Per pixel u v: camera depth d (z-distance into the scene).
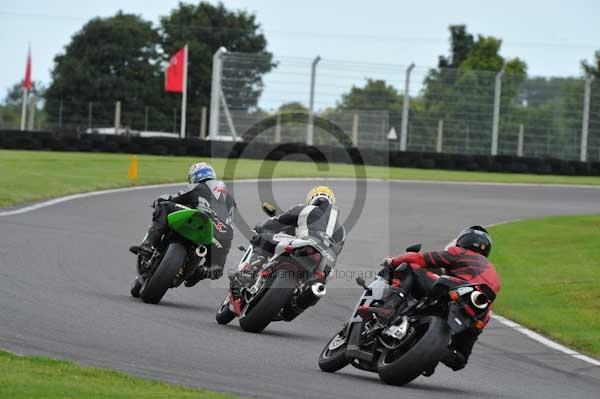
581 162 150.62
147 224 72.50
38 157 125.56
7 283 42.66
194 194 42.12
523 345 40.56
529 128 156.00
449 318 29.59
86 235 63.34
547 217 92.12
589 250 70.06
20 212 73.31
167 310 40.69
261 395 26.44
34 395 22.89
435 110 154.50
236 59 153.38
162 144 143.75
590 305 50.28
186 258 41.84
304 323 41.59
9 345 30.08
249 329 37.38
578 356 39.06
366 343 30.73
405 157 147.50
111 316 37.44
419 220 87.75
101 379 25.58
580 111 156.62
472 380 32.66
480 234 31.09
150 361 29.89
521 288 55.94
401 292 30.78
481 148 155.38
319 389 28.27
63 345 31.03
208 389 26.56
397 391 29.23
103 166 117.62
